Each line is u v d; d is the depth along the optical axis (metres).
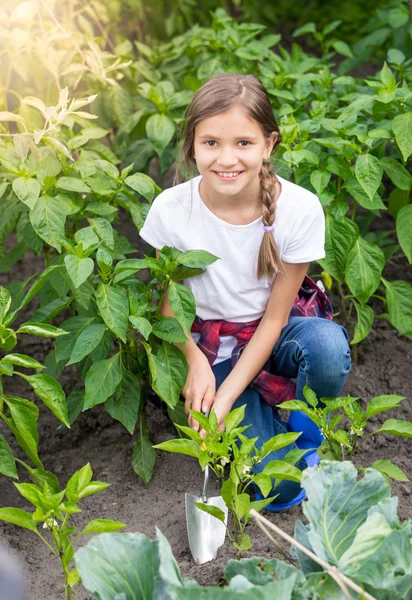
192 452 2.29
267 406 2.91
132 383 2.77
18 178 2.78
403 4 4.98
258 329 2.81
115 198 3.06
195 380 2.75
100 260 2.63
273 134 2.61
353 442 2.66
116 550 1.94
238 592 1.73
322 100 3.67
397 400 2.53
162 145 3.54
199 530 2.52
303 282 3.04
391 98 3.20
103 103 3.97
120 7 4.75
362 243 3.18
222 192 2.55
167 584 1.84
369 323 3.24
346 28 6.05
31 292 2.62
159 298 2.84
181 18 5.38
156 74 4.23
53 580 2.50
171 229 2.76
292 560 2.37
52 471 3.02
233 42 4.21
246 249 2.71
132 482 2.93
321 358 2.67
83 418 3.28
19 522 2.14
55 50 3.79
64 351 2.78
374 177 3.03
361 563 1.88
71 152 3.27
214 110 2.44
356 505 2.07
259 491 2.72
